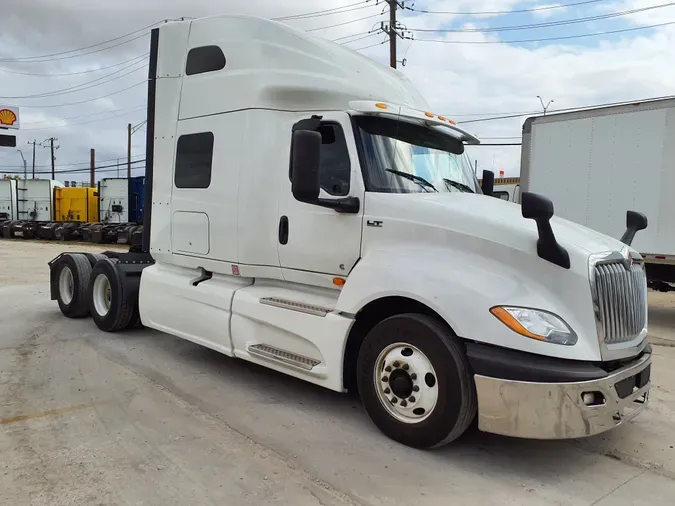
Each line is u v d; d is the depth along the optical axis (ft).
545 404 10.75
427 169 15.60
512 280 11.62
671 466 12.05
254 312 16.15
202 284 18.37
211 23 18.21
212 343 17.89
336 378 13.91
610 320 11.61
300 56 16.26
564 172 33.53
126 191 104.99
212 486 10.73
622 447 13.01
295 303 15.49
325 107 15.81
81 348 21.25
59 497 10.21
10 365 18.79
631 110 30.40
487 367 11.16
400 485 10.95
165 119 19.71
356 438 13.16
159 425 13.73
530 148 35.22
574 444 13.12
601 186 31.86
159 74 19.86
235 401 15.60
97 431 13.28
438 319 12.41
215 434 13.24
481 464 11.96
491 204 13.82
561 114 33.50
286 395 16.21
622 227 31.07
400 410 12.71
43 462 11.61
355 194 14.24
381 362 13.12
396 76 19.20
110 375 17.81
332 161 14.87
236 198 16.92
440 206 13.05
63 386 16.66
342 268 14.60
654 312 34.12
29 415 14.26
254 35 17.06
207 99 18.04
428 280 12.21
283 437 13.15
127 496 10.30
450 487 10.92
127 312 23.15
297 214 15.55
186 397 15.85
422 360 12.27
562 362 10.85
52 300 30.25
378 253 13.67
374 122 14.94
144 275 20.99
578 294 11.26
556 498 10.59
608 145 31.42
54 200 126.11
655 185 29.66
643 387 12.21
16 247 87.81
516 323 11.03
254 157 16.40
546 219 11.22
